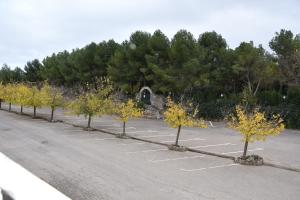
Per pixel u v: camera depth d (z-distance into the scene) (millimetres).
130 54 38688
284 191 9859
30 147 15695
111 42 46125
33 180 3166
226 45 39938
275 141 21062
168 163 13250
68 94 50062
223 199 8781
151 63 35750
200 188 9750
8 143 16656
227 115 32031
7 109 38531
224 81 37625
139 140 19422
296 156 16109
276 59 36844
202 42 39844
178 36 35906
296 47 35219
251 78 36125
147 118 33500
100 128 24047
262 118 14312
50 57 61594
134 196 8656
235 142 19828
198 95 36344
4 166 3562
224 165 13352
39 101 29250
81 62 46750
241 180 11000
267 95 32844
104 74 45469
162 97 36438
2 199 2912
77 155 14102
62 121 27688
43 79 63125
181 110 16969
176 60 34906
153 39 37125
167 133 22953
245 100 31188
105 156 14117
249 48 34875
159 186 9742
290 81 34812
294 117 29250
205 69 35375
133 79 38938
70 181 9883
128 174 11070
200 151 16156
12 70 72625
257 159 13797
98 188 9242
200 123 17969
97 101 23047
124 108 20594
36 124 25578
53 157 13492
